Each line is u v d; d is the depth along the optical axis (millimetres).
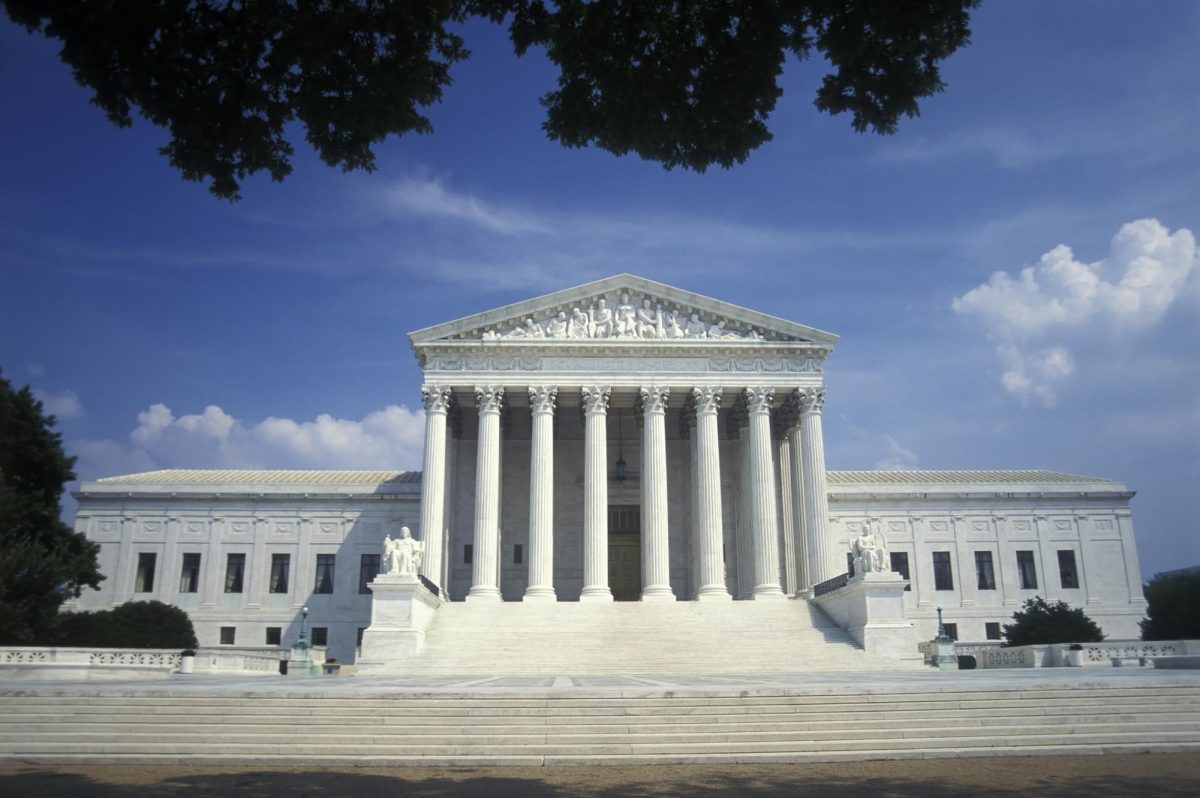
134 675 46812
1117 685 28172
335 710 26484
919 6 18000
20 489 64062
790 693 27438
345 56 19359
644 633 54250
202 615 76375
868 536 54156
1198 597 70875
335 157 20625
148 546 78000
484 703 26812
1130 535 81500
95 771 21547
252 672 52719
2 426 62719
